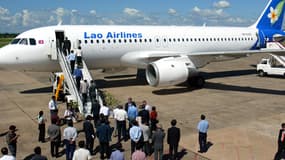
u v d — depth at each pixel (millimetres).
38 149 8273
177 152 11109
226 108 17328
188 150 11312
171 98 19859
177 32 25094
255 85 24641
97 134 10500
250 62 42531
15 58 19141
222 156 10734
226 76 29688
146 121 12398
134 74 29891
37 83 25531
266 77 29031
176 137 10172
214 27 28031
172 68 20406
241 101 19047
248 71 33250
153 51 23578
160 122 14703
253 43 29547
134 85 24266
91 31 21125
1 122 14781
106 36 21484
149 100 19234
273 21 31438
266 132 13211
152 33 23641
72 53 19234
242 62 42469
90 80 18000
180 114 16094
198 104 18250
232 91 22172
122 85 24281
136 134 10328
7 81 26844
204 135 10906
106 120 10805
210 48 26828
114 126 14109
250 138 12500
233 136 12727
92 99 16078
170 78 20312
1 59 18891
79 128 13875
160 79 20031
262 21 30781
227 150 11266
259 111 16656
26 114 16156
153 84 20531
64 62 18812
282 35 31453
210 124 14375
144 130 10625
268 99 19594
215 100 19297
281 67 28375
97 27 21766
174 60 21188
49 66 20594
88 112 15102
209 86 24141
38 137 12719
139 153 8547
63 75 19000
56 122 11703
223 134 12977
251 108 17312
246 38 29062
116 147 11688
